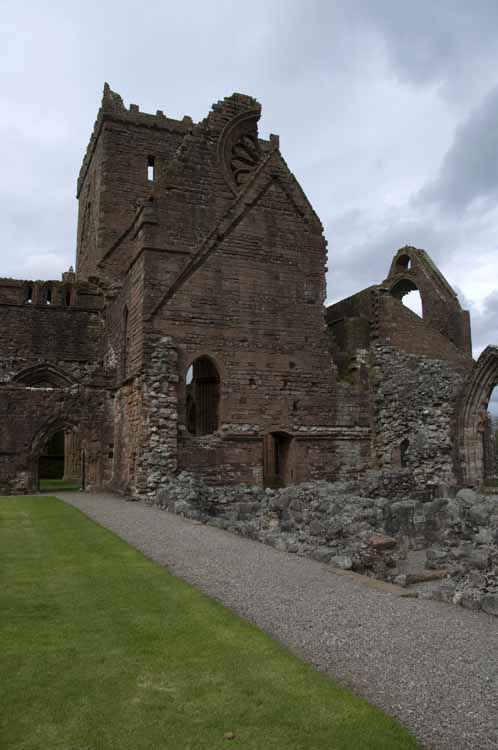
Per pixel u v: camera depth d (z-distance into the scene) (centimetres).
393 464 2533
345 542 1173
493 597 792
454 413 2612
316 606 815
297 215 2538
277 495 1652
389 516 1409
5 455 2369
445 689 562
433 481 2528
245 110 2666
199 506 1852
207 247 2355
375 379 2581
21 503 1870
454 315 3112
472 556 1125
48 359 3080
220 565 1042
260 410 2358
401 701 540
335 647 670
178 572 993
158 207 2352
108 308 2939
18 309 3064
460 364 2736
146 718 495
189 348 2269
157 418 2153
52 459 4159
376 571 1123
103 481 2509
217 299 2341
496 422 4175
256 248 2434
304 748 453
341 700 527
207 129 2569
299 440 2414
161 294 2258
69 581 914
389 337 2633
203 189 2486
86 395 2534
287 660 613
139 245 2331
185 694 539
